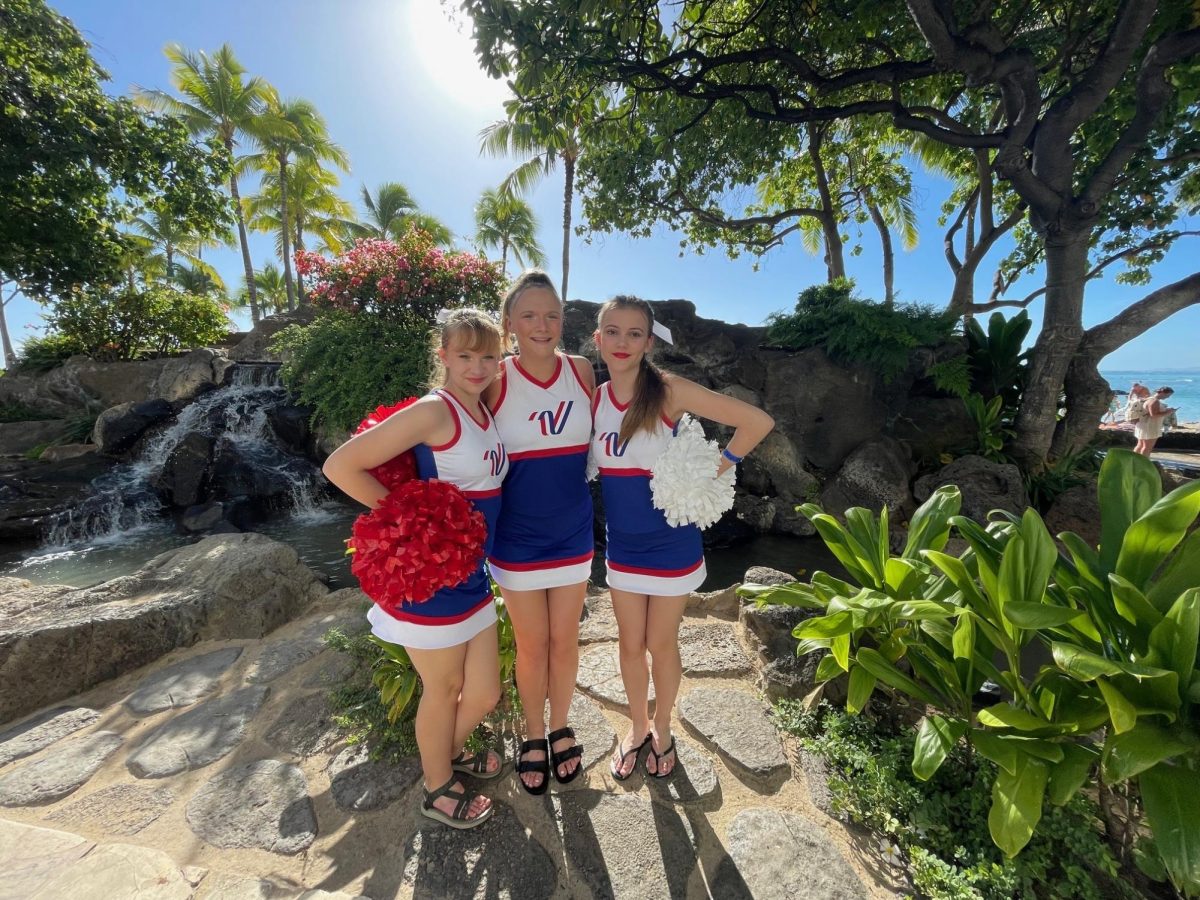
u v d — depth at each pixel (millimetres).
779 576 3275
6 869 1560
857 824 1805
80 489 6809
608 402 1762
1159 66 5281
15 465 7422
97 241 9500
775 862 1642
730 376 7957
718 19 8570
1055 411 6922
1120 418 16109
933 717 1813
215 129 16469
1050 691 1668
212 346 12180
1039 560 1635
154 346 11266
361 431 1666
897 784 1849
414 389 7297
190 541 6078
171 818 1786
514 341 1841
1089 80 5695
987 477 6266
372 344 7703
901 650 2133
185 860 1629
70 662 2471
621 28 5730
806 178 12961
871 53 8281
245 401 7961
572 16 5293
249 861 1632
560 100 6348
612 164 9336
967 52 5367
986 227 9828
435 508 1472
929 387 7605
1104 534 1847
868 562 2322
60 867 1572
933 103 9680
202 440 7086
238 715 2301
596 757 2078
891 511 6473
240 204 18672
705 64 6742
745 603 3047
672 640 1893
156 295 11297
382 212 20719
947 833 1696
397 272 8375
